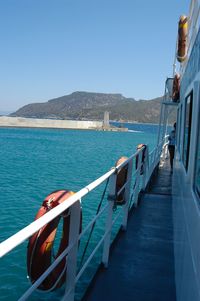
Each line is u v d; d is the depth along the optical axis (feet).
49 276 12.41
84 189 12.05
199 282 8.68
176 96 36.35
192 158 12.69
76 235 12.14
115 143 236.02
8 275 26.04
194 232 10.36
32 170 90.68
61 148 172.76
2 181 71.72
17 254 28.96
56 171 90.43
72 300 12.84
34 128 416.46
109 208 17.93
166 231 24.95
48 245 12.11
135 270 18.30
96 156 138.21
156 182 43.24
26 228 7.94
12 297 23.47
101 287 16.28
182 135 21.67
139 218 27.99
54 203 12.50
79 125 468.75
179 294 14.23
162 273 18.11
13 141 207.51
